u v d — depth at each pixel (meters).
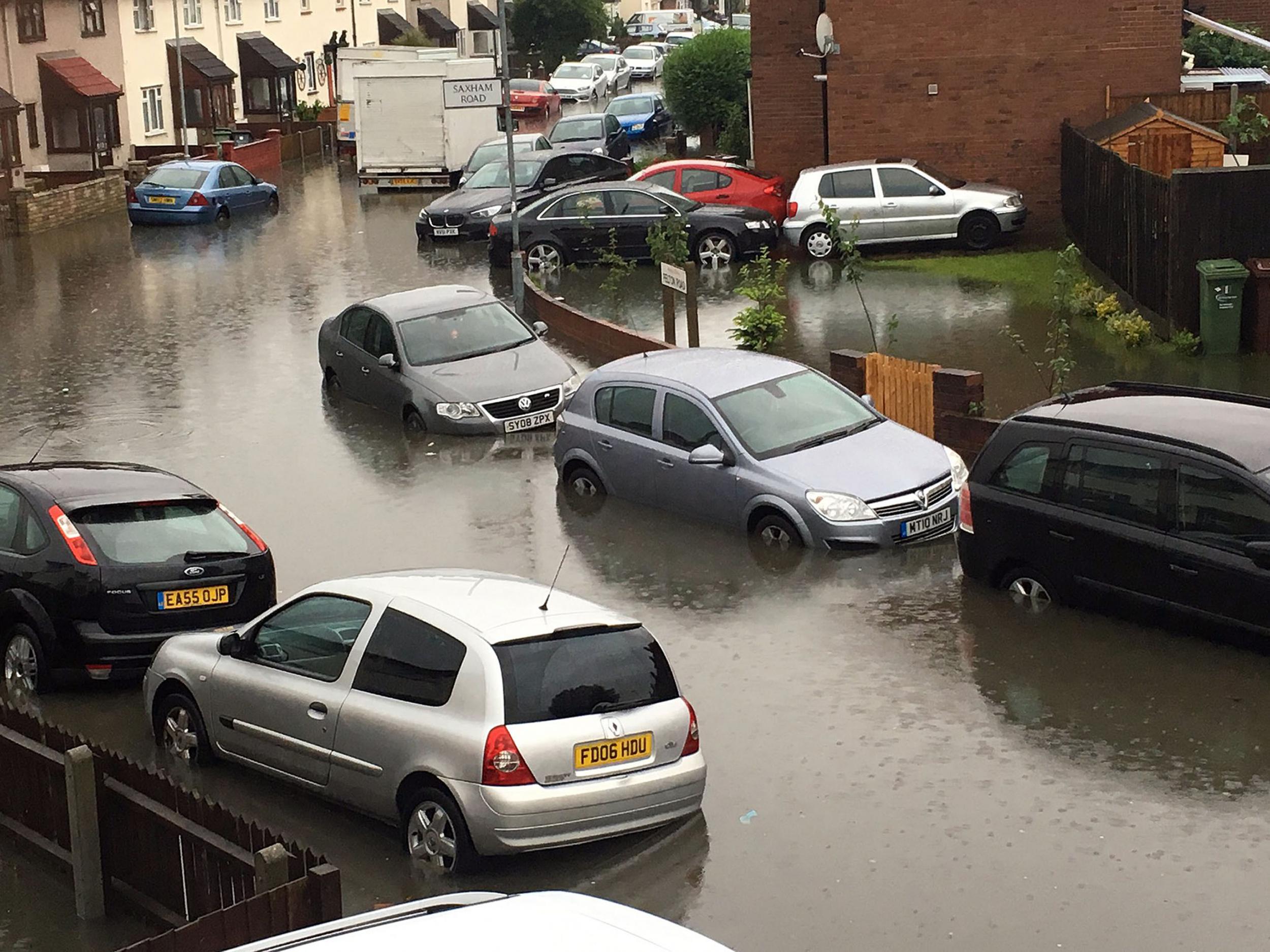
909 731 10.41
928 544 14.43
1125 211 23.64
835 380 16.81
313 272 31.19
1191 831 8.88
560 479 16.91
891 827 9.09
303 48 67.75
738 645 12.16
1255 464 11.32
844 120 31.20
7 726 9.18
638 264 30.17
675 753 8.78
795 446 14.88
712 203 30.81
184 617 11.83
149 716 10.67
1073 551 12.25
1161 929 7.85
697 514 15.34
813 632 12.33
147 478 12.60
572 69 68.69
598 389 16.42
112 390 22.27
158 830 8.01
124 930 8.22
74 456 18.92
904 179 28.86
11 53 46.84
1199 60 40.12
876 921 8.05
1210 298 20.30
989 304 24.52
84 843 8.26
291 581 14.18
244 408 21.05
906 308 24.61
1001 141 30.86
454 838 8.49
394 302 21.00
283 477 17.78
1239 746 9.96
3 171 45.78
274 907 6.73
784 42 33.88
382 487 17.25
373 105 44.00
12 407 21.47
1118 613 12.09
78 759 8.20
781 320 21.69
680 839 9.06
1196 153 27.45
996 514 12.78
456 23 84.25
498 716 8.34
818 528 14.17
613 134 44.88
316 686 9.27
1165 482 11.70
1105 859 8.59
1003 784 9.57
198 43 57.38
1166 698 10.73
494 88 25.94
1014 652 11.67
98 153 49.81
